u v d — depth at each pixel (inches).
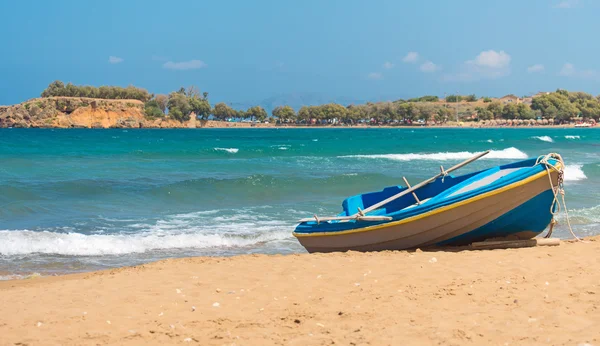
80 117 7204.7
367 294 290.7
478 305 263.4
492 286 295.9
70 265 448.8
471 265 351.6
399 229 424.5
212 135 4205.2
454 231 422.0
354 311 259.1
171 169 1134.4
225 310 271.4
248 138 3454.7
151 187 856.3
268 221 627.2
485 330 224.7
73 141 2603.3
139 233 561.9
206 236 538.6
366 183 928.3
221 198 802.2
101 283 335.9
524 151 1867.6
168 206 735.7
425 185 472.7
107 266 446.9
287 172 1087.6
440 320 240.7
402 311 257.6
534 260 362.0
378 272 342.6
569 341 208.8
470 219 413.7
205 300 290.5
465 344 210.4
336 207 722.8
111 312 271.6
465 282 306.7
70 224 606.9
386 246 436.5
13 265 446.0
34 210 684.7
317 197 821.9
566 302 262.4
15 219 636.1
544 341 210.4
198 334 236.7
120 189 842.2
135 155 1544.0
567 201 753.6
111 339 233.9
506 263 354.0
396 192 486.0
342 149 1935.3
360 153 1748.3
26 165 1182.3
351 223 441.7
